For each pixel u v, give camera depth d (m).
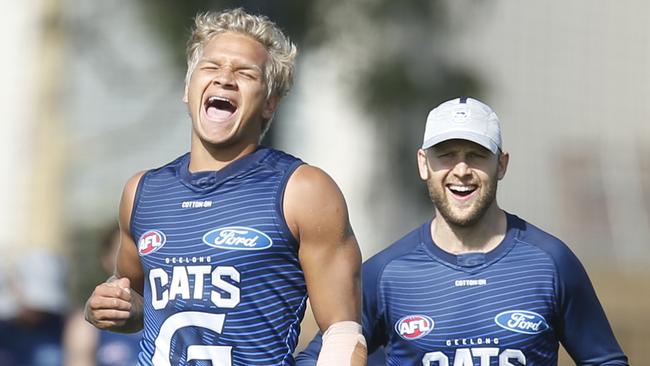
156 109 46.78
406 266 17.41
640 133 65.25
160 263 14.59
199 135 14.72
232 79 14.66
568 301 17.08
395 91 39.56
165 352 14.43
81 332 25.84
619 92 64.81
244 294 14.27
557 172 63.25
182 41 38.81
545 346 17.09
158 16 39.09
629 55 65.12
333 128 51.25
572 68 63.44
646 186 65.94
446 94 40.28
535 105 62.59
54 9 44.62
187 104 15.16
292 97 47.56
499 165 17.67
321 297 14.58
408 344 17.27
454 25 41.91
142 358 14.68
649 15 65.56
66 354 28.47
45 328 30.84
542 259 17.14
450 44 41.94
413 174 42.41
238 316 14.27
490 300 17.06
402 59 39.91
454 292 17.16
